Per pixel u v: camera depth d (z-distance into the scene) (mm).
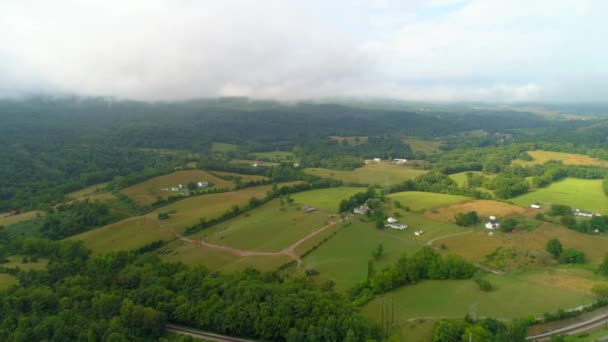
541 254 135625
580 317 93000
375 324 90875
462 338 82188
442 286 112750
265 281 117562
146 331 95438
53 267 129500
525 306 98875
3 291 110875
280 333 91250
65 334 90438
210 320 97500
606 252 139500
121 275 119438
